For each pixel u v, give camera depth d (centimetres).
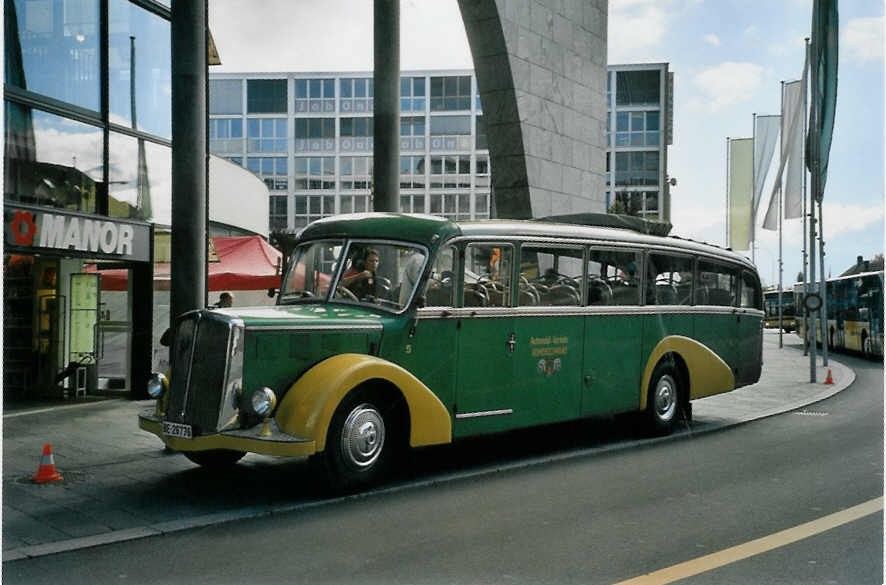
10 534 601
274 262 1741
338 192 7238
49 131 1283
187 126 936
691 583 493
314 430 685
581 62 1833
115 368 1433
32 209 1175
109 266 1427
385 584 491
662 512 670
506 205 1680
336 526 626
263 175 7269
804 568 522
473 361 854
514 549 563
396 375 750
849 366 2669
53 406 1309
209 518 644
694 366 1155
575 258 980
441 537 595
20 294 1464
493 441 1050
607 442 1045
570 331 966
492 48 1605
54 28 1298
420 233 824
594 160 1878
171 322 943
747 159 3459
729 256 1266
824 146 2253
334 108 7250
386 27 1162
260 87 7281
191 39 935
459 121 7156
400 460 882
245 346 698
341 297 841
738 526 625
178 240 938
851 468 866
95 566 529
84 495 721
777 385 1880
